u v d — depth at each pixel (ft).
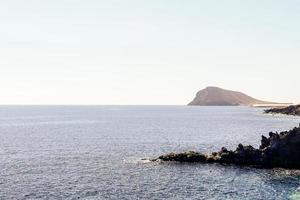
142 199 206.08
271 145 299.17
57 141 483.51
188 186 232.94
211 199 205.98
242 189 225.56
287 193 216.33
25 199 205.46
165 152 379.96
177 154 317.63
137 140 494.18
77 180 249.96
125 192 219.82
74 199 205.77
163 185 235.61
